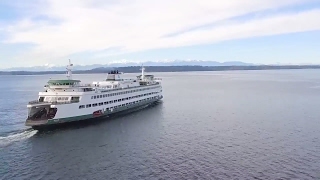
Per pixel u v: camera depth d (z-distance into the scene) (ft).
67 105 298.56
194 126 311.47
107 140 258.78
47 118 291.58
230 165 196.34
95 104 333.42
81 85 356.59
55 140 258.37
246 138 260.62
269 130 288.30
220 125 314.55
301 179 174.29
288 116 356.59
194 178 176.96
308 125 306.55
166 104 483.92
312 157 209.77
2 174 184.55
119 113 385.09
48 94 318.04
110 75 413.59
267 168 190.80
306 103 462.60
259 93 627.87
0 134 276.21
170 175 181.88
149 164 200.34
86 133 282.77
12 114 383.45
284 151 223.30
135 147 238.27
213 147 235.40
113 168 194.39
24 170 191.21
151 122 334.24
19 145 243.60
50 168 194.80
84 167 196.54
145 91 451.94
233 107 439.22
